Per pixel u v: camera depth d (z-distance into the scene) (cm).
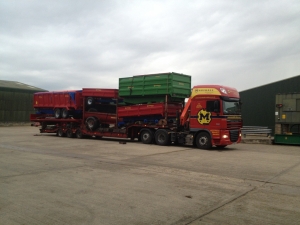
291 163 1161
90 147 1608
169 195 676
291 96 1952
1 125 3866
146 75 1811
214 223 509
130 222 508
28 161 1115
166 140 1725
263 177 888
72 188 725
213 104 1554
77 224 496
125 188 732
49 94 2378
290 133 1930
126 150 1490
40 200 627
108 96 2008
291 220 527
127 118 1947
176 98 1792
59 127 2330
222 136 1532
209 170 988
